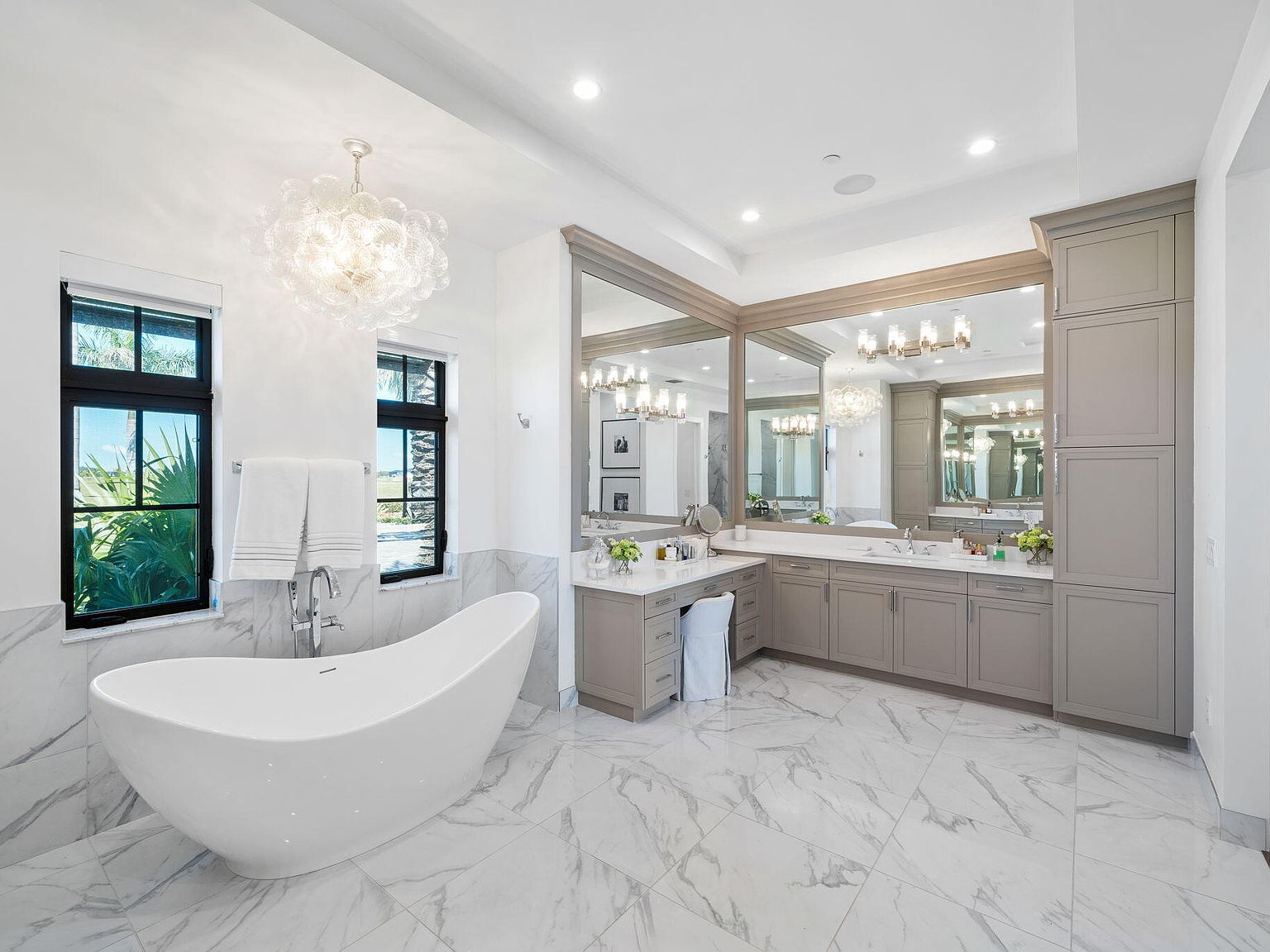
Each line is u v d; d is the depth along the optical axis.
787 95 2.59
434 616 3.64
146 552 2.66
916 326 4.39
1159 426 3.11
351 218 2.24
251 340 2.86
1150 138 2.57
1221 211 2.48
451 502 3.78
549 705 3.66
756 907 2.01
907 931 1.90
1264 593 2.34
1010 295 4.00
